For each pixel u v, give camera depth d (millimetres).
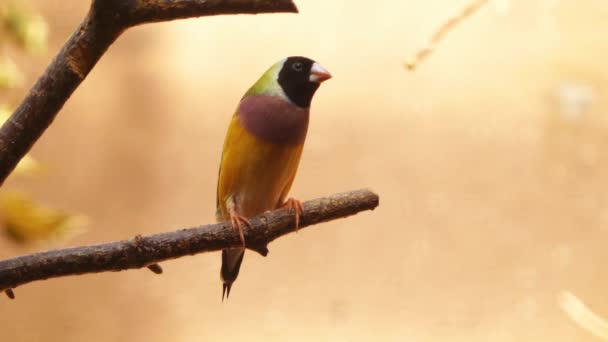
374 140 14500
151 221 12094
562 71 16031
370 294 11547
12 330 10633
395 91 15797
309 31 17953
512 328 10758
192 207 12984
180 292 11570
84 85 16109
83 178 13000
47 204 12258
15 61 11805
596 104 14875
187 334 10789
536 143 14312
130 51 17328
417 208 13039
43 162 13422
